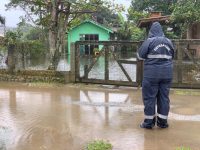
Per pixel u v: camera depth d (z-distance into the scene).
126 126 4.17
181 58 6.36
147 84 4.02
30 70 7.41
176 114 4.73
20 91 6.48
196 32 11.80
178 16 10.62
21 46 8.05
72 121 4.41
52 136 3.82
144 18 13.77
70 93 6.27
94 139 3.69
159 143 3.58
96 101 5.59
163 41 4.02
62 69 8.24
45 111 4.93
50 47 7.71
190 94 6.04
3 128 4.12
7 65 7.62
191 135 3.84
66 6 7.84
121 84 6.85
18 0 8.93
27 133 3.93
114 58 6.84
